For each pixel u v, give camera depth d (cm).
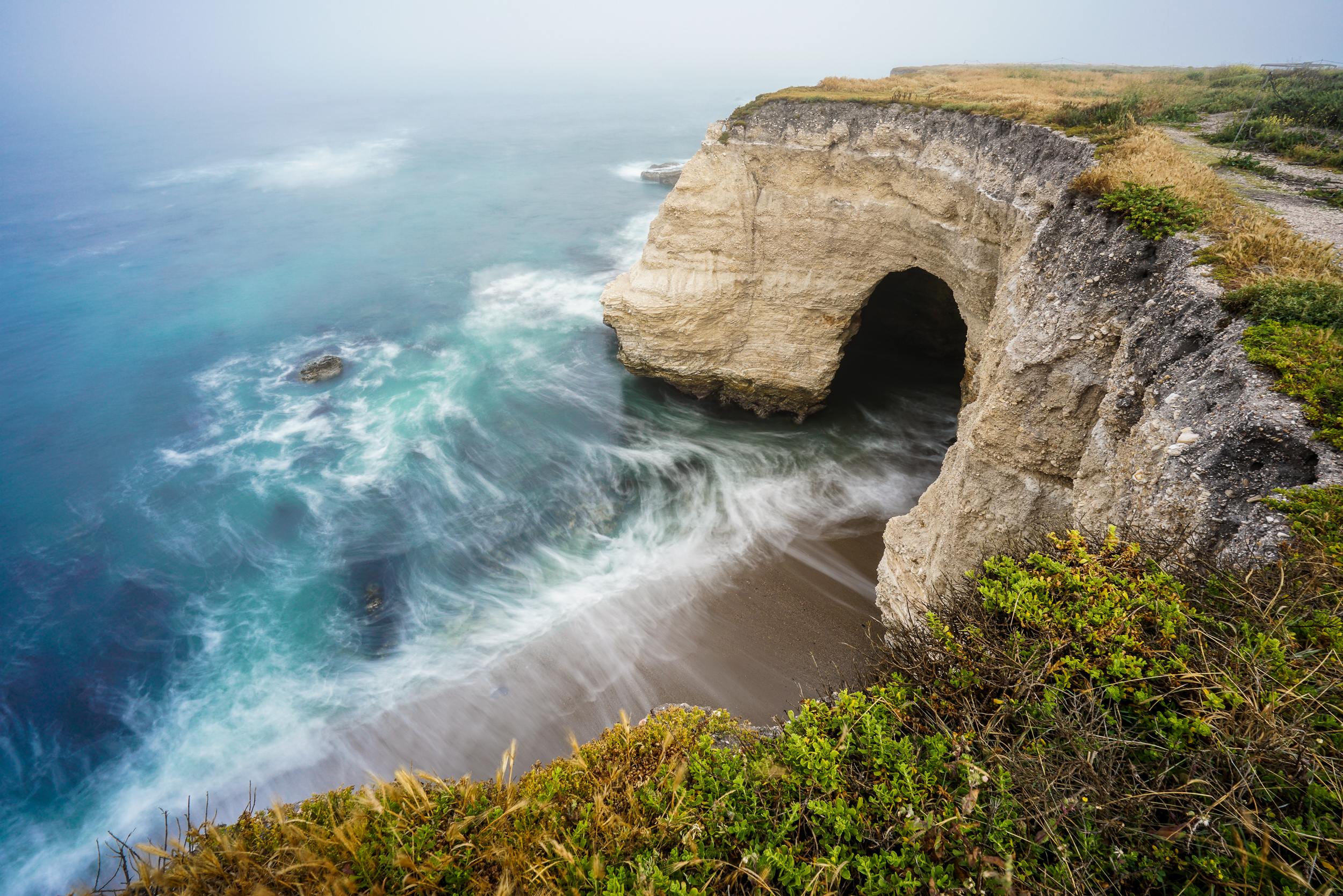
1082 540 627
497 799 508
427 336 4159
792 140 2708
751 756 530
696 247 2966
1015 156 1984
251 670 2077
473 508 2736
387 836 466
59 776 1817
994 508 1384
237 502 2797
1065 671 491
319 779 1789
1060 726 446
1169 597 524
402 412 3391
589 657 2028
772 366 3109
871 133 2550
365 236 6112
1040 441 1267
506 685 1967
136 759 1845
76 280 5147
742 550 2448
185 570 2475
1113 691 459
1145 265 1103
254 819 493
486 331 4209
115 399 3528
